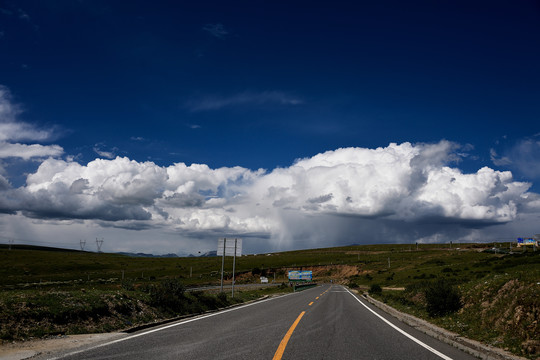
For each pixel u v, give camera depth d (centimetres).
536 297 937
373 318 1511
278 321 1334
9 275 9294
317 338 951
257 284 9044
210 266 14188
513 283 1145
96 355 704
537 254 6038
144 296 1515
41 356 688
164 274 10831
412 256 13538
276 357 702
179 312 1555
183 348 786
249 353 738
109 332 1041
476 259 9475
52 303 1052
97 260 15225
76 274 10156
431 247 18200
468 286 1580
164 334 996
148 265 14250
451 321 1229
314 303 2370
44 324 950
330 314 1642
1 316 885
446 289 1416
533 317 884
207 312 1714
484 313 1136
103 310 1181
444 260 10200
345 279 10519
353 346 843
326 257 16825
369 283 7769
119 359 671
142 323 1235
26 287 5669
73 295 1183
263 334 1005
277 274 12938
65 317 1027
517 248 11944
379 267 11438
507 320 973
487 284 1363
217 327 1156
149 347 794
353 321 1382
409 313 1634
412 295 2316
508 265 5238
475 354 770
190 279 9625
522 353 757
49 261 12975
